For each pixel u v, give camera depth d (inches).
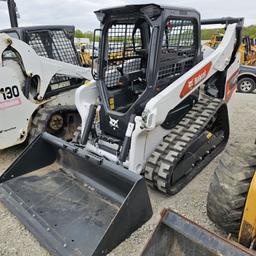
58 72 177.0
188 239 73.9
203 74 135.2
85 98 139.3
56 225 98.7
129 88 139.9
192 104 145.9
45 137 130.4
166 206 120.0
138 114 118.3
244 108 275.9
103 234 88.6
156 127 120.3
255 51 475.8
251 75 373.7
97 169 113.3
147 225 107.3
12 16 212.8
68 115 182.2
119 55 135.9
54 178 125.0
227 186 83.9
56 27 189.2
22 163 126.0
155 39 113.0
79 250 88.1
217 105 144.3
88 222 99.2
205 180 140.3
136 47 140.9
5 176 121.7
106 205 106.7
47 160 133.5
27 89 163.6
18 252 96.3
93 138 134.4
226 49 148.9
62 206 107.7
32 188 118.6
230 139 192.4
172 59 125.6
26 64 160.6
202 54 148.6
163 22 110.7
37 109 171.2
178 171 127.3
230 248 65.2
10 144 160.1
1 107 152.1
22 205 109.4
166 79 125.6
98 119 132.3
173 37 122.9
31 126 169.8
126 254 92.7
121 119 120.3
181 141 123.4
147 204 98.9
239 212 82.9
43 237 94.6
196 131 127.3
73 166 126.2
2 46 150.3
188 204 121.3
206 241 68.9
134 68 143.6
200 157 146.0
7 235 103.9
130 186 101.0
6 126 156.3
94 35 131.5
